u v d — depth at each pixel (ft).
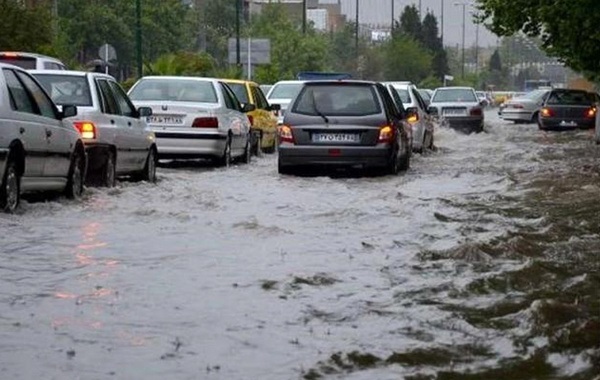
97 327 36.52
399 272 47.32
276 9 437.17
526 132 230.48
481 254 50.75
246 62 303.68
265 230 60.64
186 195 81.97
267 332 35.99
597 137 179.93
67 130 75.15
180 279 45.57
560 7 131.75
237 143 124.16
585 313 38.32
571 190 86.38
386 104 106.32
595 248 54.03
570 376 30.58
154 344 34.24
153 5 412.98
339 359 32.24
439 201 77.05
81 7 387.55
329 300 41.29
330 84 104.99
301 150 102.83
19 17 199.11
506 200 78.89
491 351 33.37
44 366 31.50
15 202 66.85
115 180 88.28
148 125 106.22
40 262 49.62
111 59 202.49
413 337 35.19
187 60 245.86
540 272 46.96
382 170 105.40
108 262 49.78
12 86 67.77
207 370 31.24
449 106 231.09
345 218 67.21
